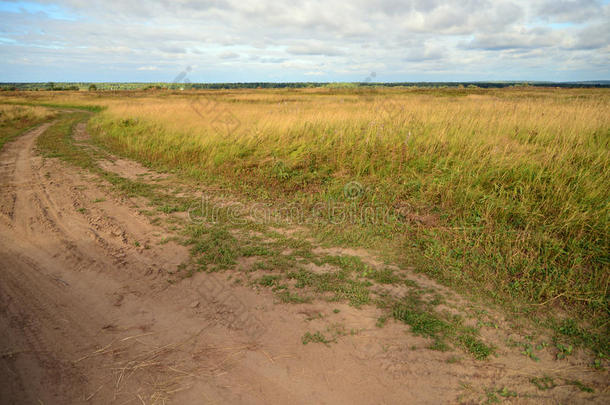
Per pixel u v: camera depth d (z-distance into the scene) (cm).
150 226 566
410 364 281
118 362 283
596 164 626
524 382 266
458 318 339
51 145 1347
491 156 692
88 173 927
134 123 1647
